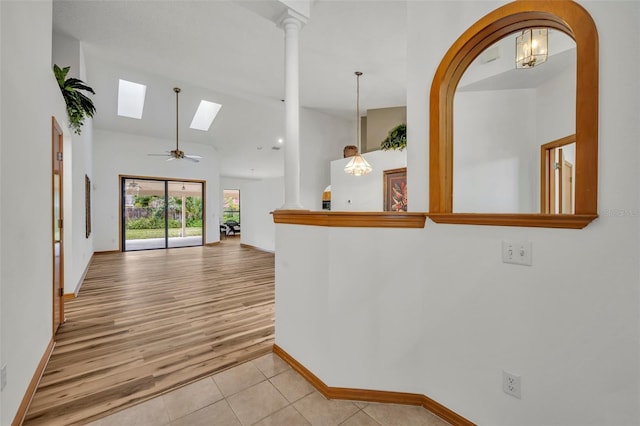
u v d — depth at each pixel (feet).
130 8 10.50
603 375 3.54
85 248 16.51
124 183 25.82
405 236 5.51
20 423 4.99
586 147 3.58
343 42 11.23
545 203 8.52
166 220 28.19
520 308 4.24
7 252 4.58
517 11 4.29
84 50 13.70
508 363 4.39
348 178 19.02
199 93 20.02
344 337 5.73
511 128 8.39
